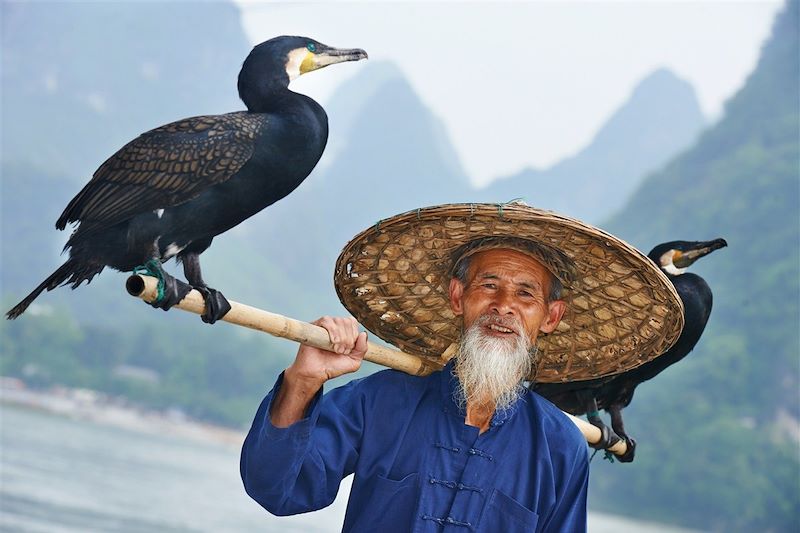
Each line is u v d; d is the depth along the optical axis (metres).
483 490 6.04
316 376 5.62
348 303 6.84
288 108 6.29
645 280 6.25
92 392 187.00
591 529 125.81
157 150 6.03
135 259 6.05
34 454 92.19
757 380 165.75
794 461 151.00
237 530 64.69
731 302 182.62
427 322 6.87
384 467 6.13
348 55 6.57
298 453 5.66
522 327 6.20
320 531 74.00
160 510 66.94
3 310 197.38
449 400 6.20
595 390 8.32
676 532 142.12
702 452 151.25
